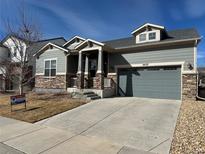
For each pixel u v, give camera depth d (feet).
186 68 39.73
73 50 51.93
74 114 28.43
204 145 15.21
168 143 16.30
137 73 46.91
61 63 54.95
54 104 36.04
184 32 46.80
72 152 14.98
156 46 43.75
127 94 48.11
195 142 15.96
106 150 15.30
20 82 51.29
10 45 67.67
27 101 40.70
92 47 47.26
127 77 48.47
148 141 17.04
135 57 46.96
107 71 51.16
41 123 24.58
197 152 14.06
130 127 21.31
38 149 15.74
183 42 39.93
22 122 25.17
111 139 17.95
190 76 39.14
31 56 58.18
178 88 40.78
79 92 44.04
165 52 42.60
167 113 26.96
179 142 16.29
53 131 20.93
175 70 41.45
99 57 45.75
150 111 28.50
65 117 26.96
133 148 15.64
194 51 39.01
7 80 69.92
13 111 31.55
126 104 34.60
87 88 48.67
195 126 20.21
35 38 53.01
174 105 32.89
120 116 26.23
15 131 21.08
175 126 20.88
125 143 16.81
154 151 14.87
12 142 17.51
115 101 38.29
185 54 40.01
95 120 24.80
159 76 43.47
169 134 18.52
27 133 20.29
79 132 20.39
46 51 59.00
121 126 21.83
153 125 21.66
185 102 36.01
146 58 45.21
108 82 49.29
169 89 41.88
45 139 18.25
